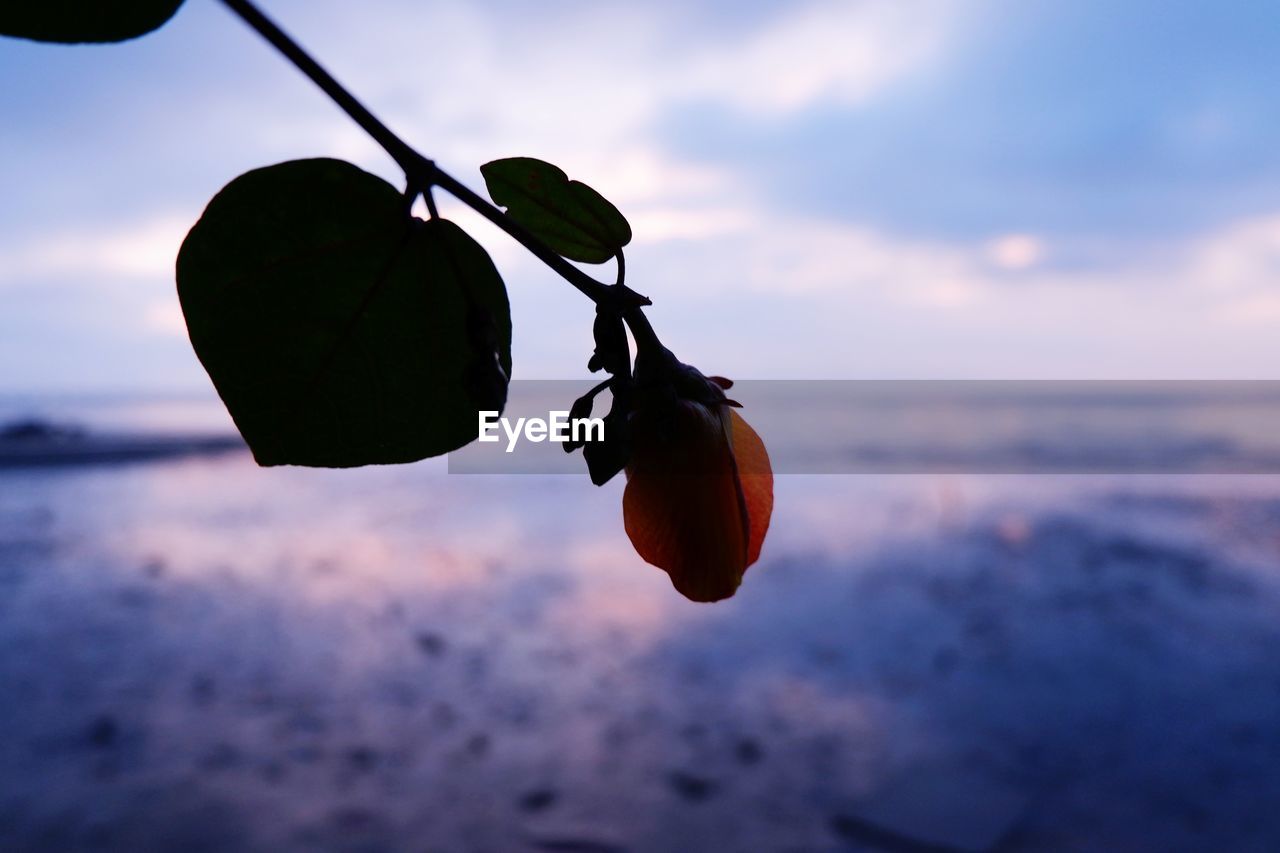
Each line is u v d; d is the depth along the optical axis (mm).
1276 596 12797
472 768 7680
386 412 488
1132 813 6910
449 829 6707
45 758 7789
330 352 475
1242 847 6375
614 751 8016
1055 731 8430
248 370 466
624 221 515
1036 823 6707
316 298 464
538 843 6516
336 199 451
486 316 440
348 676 9773
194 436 35688
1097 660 10375
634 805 7070
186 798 7109
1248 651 10609
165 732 8328
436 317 479
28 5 392
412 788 7320
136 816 6824
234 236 448
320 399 480
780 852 6367
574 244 527
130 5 399
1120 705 9055
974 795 7148
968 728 8516
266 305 459
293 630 11289
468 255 470
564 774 7582
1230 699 9133
